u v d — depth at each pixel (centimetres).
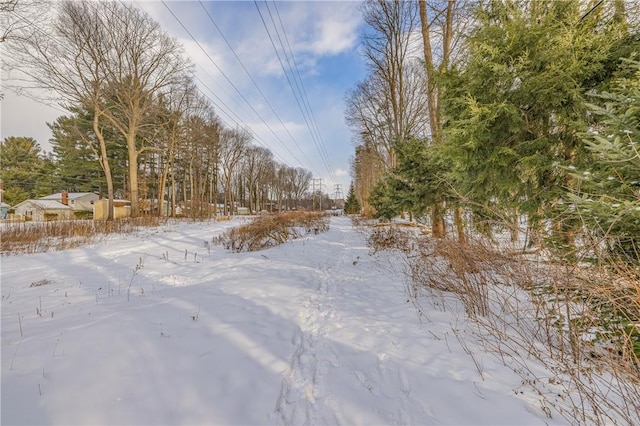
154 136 2541
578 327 210
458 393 189
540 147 360
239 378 209
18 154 3256
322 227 1413
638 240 216
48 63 1505
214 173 3931
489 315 309
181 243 964
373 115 1881
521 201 389
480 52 358
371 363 236
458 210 636
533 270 288
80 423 154
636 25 304
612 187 229
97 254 770
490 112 342
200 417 169
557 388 188
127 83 1859
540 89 329
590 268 221
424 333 282
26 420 152
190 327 278
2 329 273
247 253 759
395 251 746
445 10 827
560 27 339
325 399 195
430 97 847
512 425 158
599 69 313
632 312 183
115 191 3469
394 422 170
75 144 2792
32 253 779
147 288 461
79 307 350
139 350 224
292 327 306
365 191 3091
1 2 1009
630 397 157
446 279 380
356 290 448
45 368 193
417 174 737
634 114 219
